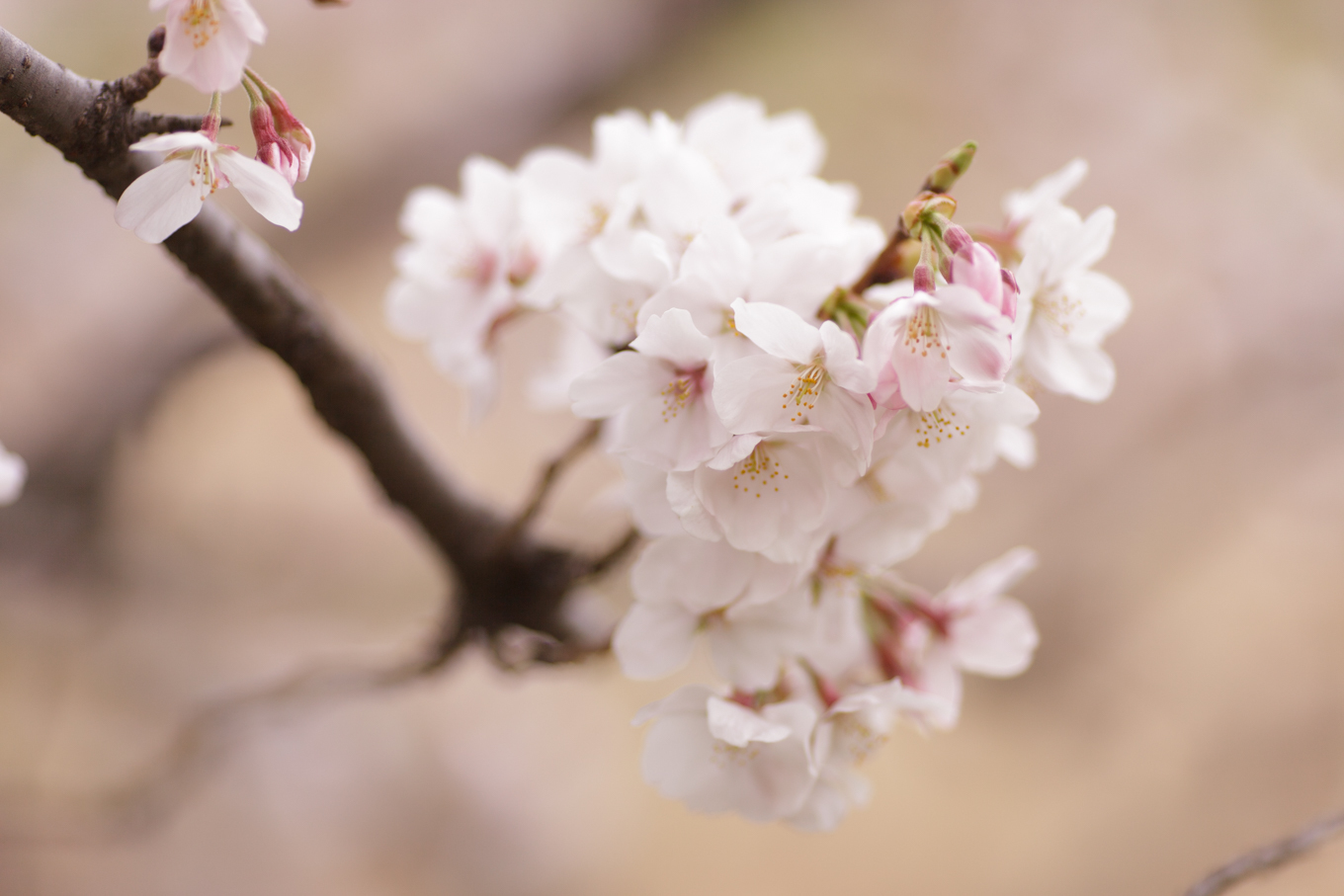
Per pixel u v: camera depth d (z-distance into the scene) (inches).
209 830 64.6
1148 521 67.6
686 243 30.9
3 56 29.3
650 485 30.4
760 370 29.7
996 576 32.4
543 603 34.8
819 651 31.5
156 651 54.9
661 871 79.5
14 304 53.4
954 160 30.0
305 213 51.6
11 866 58.2
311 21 68.6
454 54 68.6
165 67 29.2
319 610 62.0
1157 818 72.3
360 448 33.3
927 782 79.8
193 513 61.9
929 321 29.4
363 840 69.7
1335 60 73.2
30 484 43.7
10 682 52.8
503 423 80.7
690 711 31.2
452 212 33.4
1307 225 72.4
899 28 78.0
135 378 44.6
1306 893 70.8
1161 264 75.9
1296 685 74.0
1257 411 69.3
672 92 64.6
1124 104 78.2
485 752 76.8
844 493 30.8
